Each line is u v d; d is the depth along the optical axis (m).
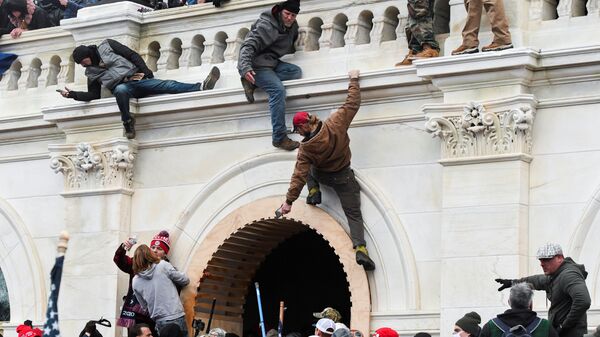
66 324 19.03
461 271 16.39
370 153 17.33
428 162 16.98
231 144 18.41
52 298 11.12
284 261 20.72
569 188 16.12
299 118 16.91
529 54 16.06
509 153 16.28
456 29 16.86
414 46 17.06
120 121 18.98
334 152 17.00
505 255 16.17
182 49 19.09
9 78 20.38
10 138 20.03
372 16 17.89
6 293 20.17
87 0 21.72
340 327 15.16
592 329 15.74
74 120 19.23
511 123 16.28
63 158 19.28
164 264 17.83
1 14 20.83
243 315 20.30
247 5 18.53
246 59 17.67
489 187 16.36
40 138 19.86
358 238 17.17
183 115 18.64
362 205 17.30
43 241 19.67
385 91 17.20
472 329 14.58
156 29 19.22
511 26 16.47
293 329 20.59
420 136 17.08
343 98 17.52
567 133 16.20
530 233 16.25
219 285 18.70
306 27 18.08
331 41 17.91
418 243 16.92
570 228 16.06
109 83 18.77
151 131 18.95
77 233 19.14
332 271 20.67
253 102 18.03
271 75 17.73
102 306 18.83
